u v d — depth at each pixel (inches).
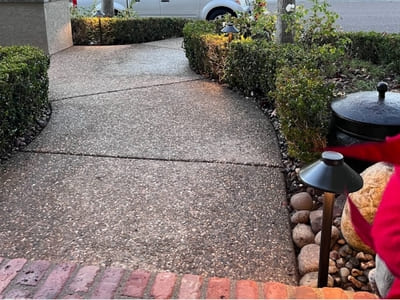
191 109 178.9
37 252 90.4
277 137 150.6
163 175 124.0
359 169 106.7
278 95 129.5
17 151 139.7
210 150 140.1
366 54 228.2
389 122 102.0
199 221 102.3
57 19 295.6
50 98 192.9
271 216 104.7
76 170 127.0
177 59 274.2
